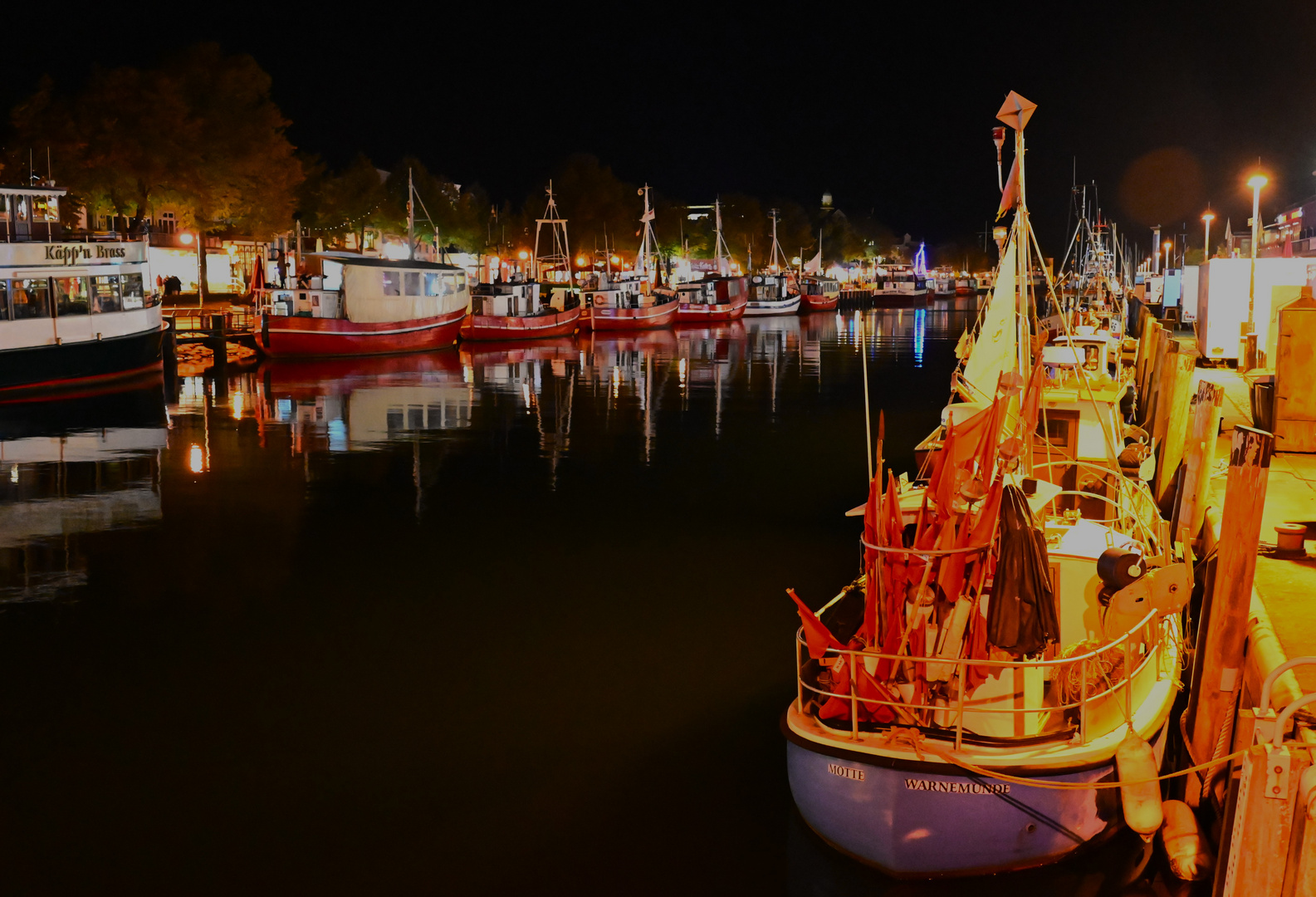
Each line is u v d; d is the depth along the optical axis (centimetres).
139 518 2002
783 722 854
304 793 984
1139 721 870
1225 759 748
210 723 1129
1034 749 790
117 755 1059
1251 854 577
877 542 846
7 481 2334
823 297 10250
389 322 5147
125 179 5247
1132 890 800
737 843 897
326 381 4222
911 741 791
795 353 5644
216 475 2405
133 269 3875
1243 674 880
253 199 6069
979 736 800
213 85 5825
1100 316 4041
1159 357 2300
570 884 845
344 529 1923
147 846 897
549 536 1872
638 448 2742
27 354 3503
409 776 1015
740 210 12975
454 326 5625
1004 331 1459
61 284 3591
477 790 988
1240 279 3012
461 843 902
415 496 2192
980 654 831
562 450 2719
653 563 1703
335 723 1127
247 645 1357
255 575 1652
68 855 883
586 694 1196
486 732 1105
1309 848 555
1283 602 964
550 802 966
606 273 8344
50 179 4716
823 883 834
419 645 1352
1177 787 896
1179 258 8894
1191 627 1207
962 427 859
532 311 6825
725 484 2292
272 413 3359
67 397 3584
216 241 7594
